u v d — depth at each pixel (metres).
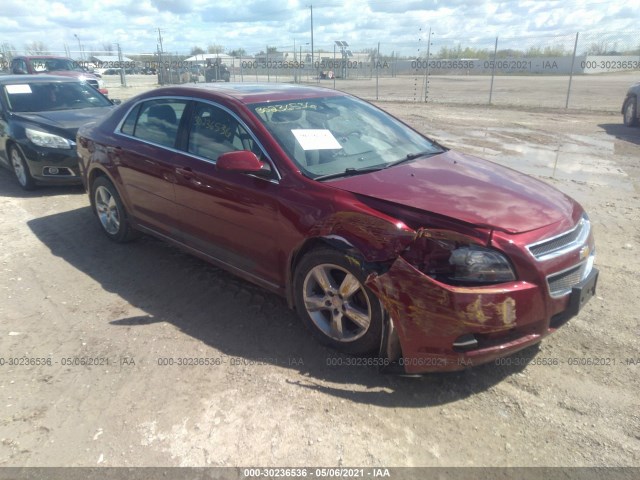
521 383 3.10
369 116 4.52
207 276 4.59
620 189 7.23
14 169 7.55
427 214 2.96
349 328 3.36
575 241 3.10
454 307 2.73
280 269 3.59
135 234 5.34
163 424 2.80
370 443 2.65
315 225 3.23
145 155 4.53
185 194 4.16
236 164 3.43
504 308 2.74
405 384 3.10
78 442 2.70
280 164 3.53
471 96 22.47
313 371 3.23
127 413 2.90
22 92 7.88
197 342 3.57
